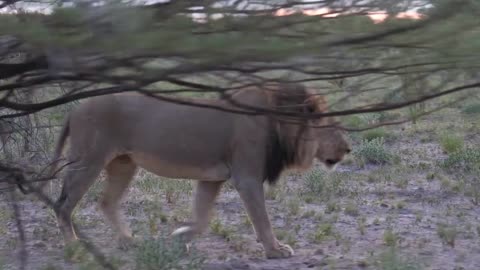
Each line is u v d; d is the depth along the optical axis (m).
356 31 5.67
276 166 13.38
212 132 13.43
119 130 13.87
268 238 13.17
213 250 13.91
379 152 24.56
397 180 21.39
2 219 16.16
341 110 6.93
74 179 13.85
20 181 8.34
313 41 5.60
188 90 6.23
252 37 5.38
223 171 13.53
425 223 16.47
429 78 6.55
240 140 13.27
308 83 7.14
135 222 16.25
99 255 10.23
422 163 23.88
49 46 5.28
